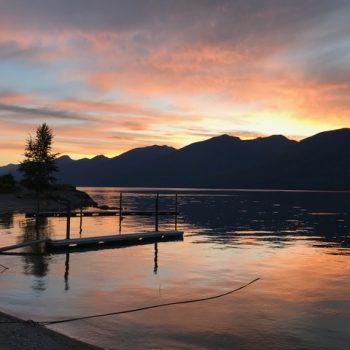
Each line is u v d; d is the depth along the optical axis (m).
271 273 25.16
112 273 24.41
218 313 17.03
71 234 43.94
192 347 13.45
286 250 35.12
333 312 17.41
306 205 124.81
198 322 15.86
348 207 114.44
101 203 123.00
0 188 93.88
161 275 24.03
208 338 14.25
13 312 16.53
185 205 115.94
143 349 13.14
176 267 26.56
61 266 26.27
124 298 18.97
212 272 25.14
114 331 14.70
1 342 12.33
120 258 29.84
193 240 41.16
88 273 24.27
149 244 37.81
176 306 17.89
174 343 13.73
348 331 15.16
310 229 54.50
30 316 16.11
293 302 18.83
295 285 22.09
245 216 76.75
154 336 14.30
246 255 31.94
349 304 18.61
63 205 91.50
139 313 16.81
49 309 17.06
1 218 60.69
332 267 27.36
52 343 12.58
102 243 36.50
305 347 13.66
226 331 14.95
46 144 75.62
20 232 43.75
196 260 29.33
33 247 34.03
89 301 18.36
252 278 23.62
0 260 27.84
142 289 20.66
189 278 23.34
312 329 15.32
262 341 14.09
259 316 16.73
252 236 45.44
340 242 41.34
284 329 15.28
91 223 58.69
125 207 102.12
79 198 104.81
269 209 101.31
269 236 45.72
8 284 21.05
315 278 23.89
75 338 13.82
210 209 98.00
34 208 78.75
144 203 125.56
